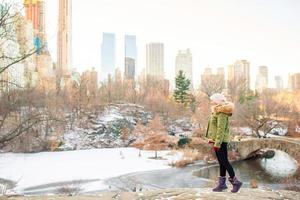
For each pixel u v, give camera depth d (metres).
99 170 50.62
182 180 44.19
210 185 40.41
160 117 92.62
